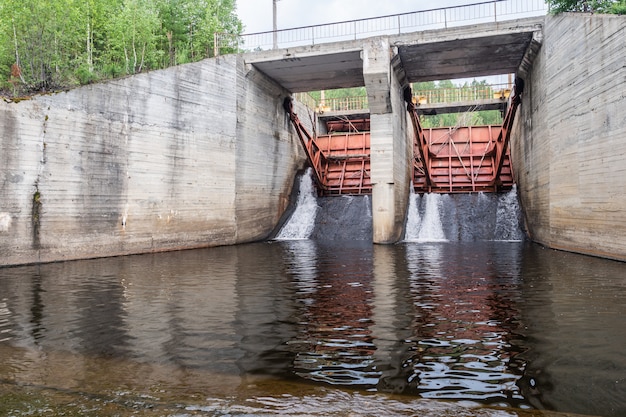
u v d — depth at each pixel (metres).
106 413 4.05
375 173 22.64
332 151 34.97
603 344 6.12
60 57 22.72
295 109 31.58
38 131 15.74
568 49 16.89
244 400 4.37
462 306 8.47
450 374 5.09
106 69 20.58
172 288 10.62
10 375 5.11
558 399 4.42
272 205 27.50
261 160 26.05
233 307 8.55
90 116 17.22
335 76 26.55
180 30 31.12
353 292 9.95
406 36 21.69
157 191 19.59
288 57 23.41
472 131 33.25
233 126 23.09
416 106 33.22
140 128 18.92
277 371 5.22
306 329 7.00
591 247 15.52
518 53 22.88
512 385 4.77
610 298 8.98
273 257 17.19
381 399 4.40
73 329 7.10
